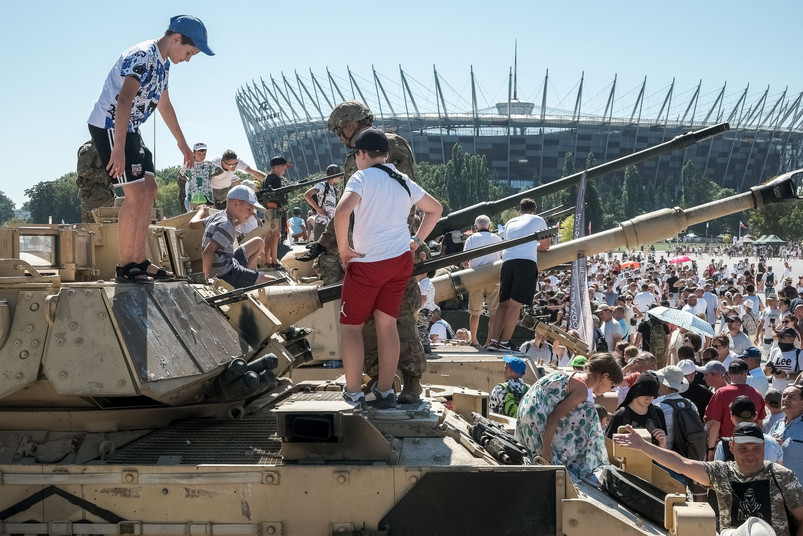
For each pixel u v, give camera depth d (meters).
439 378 11.51
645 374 9.02
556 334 12.58
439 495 5.41
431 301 13.34
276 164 13.55
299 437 5.52
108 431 6.00
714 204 13.22
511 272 12.85
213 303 6.88
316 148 178.62
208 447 5.82
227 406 6.36
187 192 13.01
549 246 13.50
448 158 179.50
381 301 6.40
